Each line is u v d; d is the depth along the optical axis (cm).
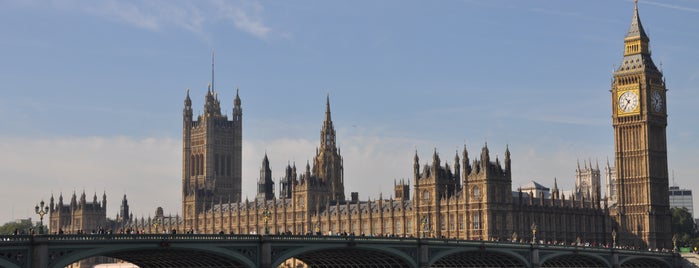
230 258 14400
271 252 14938
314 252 16738
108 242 12812
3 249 11500
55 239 12188
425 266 17475
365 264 18188
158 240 13350
